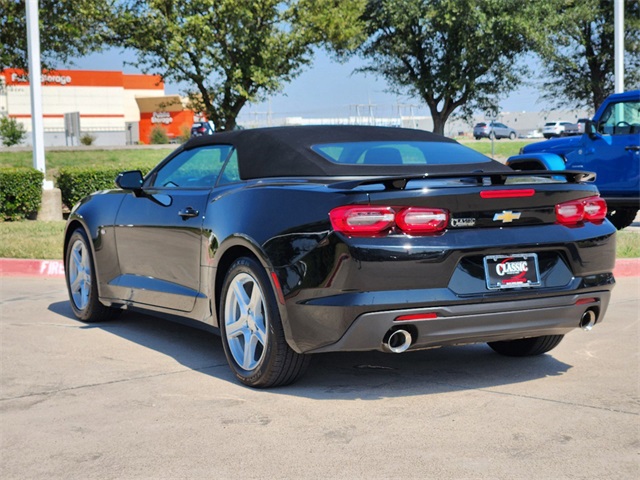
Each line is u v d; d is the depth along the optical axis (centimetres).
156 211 552
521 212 425
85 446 364
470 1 2789
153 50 2356
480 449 351
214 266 481
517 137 7112
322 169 464
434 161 495
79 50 2495
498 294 414
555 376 475
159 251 548
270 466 335
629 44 2978
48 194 1534
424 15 2934
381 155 490
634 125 1191
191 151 559
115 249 605
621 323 632
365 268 395
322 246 406
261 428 384
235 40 2309
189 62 2356
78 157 3002
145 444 365
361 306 396
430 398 430
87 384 470
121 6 2347
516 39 2889
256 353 459
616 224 1330
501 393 439
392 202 401
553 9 2917
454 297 405
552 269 434
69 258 675
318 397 434
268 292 434
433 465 332
